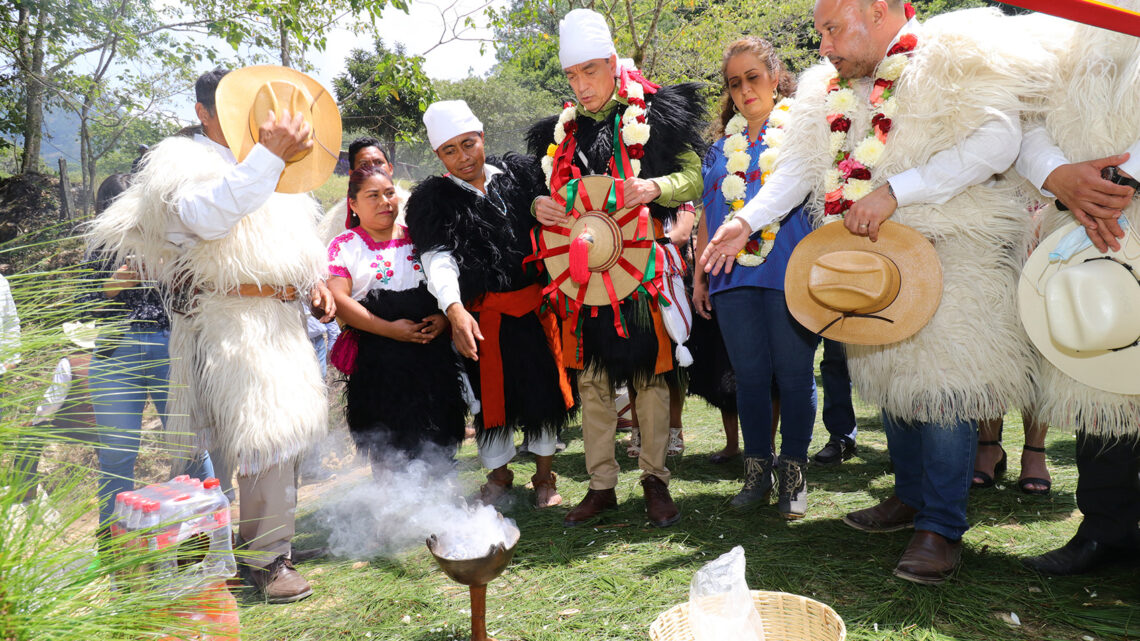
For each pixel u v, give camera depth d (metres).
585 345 3.26
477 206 3.33
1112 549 2.55
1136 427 2.27
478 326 3.31
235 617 1.75
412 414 3.29
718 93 7.49
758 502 3.43
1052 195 2.32
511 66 9.58
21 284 1.39
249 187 2.52
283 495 2.74
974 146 2.31
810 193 2.91
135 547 1.42
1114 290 2.12
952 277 2.43
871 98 2.48
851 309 2.48
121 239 2.61
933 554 2.52
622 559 2.88
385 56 8.27
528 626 2.39
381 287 3.32
